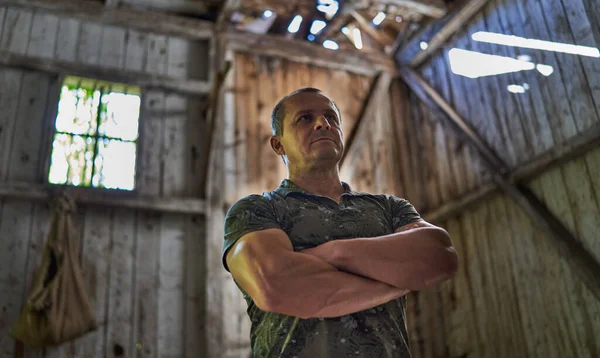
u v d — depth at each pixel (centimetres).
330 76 766
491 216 606
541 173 548
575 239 501
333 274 123
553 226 519
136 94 664
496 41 633
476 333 603
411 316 694
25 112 593
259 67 728
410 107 774
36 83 609
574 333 491
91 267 561
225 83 696
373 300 124
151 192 619
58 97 608
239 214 137
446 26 700
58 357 521
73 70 622
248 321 600
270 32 793
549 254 526
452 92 698
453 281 648
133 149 634
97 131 625
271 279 120
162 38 696
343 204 148
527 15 591
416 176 736
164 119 659
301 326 125
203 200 626
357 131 745
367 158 743
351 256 126
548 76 555
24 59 602
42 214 561
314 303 120
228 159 663
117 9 667
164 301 580
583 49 519
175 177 638
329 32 771
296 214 141
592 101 503
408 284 125
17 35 619
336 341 123
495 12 637
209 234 614
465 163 657
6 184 547
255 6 725
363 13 785
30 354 511
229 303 597
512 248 571
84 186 578
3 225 543
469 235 634
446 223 675
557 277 515
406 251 127
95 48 654
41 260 545
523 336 544
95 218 581
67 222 541
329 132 157
